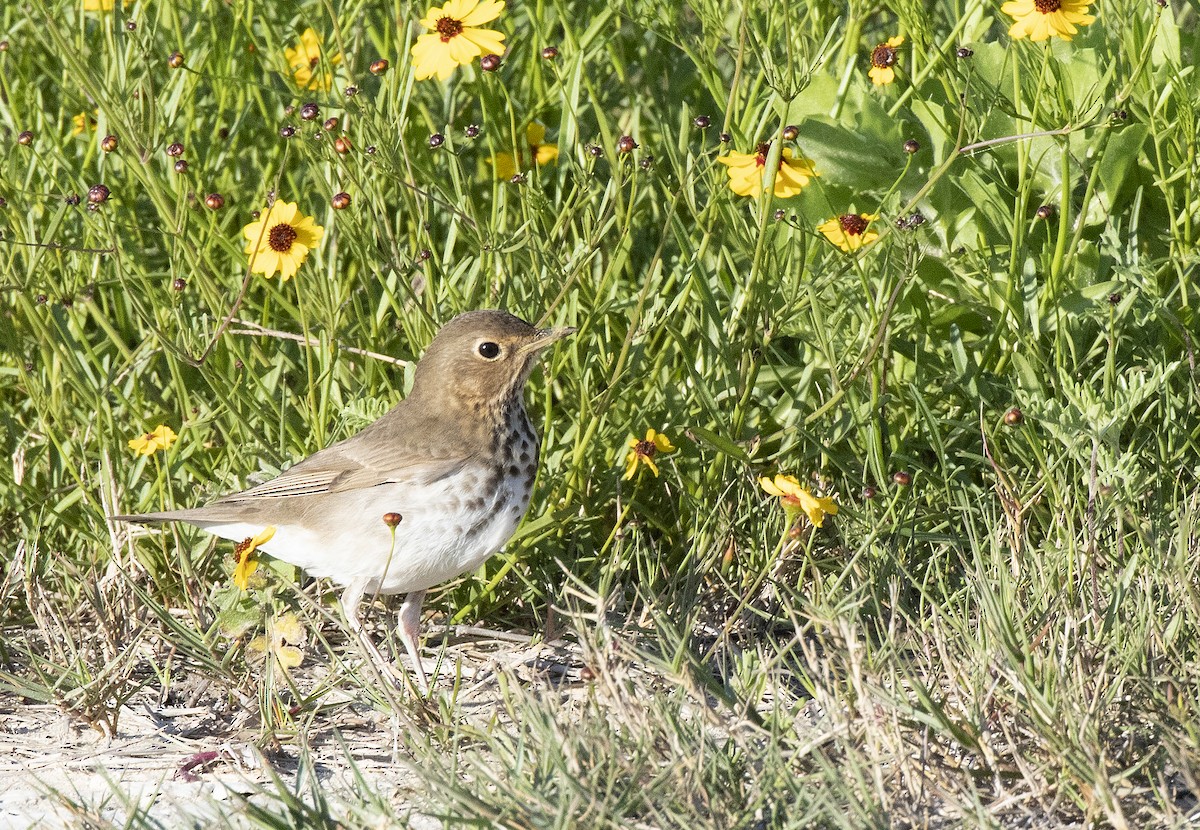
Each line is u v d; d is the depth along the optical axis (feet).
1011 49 36.27
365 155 35.94
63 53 37.24
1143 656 27.07
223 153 42.70
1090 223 38.22
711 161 37.81
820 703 26.89
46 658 33.12
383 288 37.01
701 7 36.58
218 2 45.11
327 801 26.37
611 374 36.11
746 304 34.58
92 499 36.06
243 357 36.09
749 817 23.34
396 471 31.89
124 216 42.11
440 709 29.37
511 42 43.57
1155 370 31.65
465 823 23.15
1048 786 24.70
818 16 38.58
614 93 46.47
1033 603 29.43
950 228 38.27
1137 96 37.45
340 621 31.91
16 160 41.14
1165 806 23.66
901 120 39.55
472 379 31.99
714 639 34.17
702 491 35.65
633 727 25.81
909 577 31.40
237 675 31.99
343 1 40.32
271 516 32.63
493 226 37.50
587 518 35.50
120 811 26.78
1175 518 32.58
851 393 34.94
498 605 36.22
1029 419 33.73
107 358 39.24
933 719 25.18
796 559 34.55
